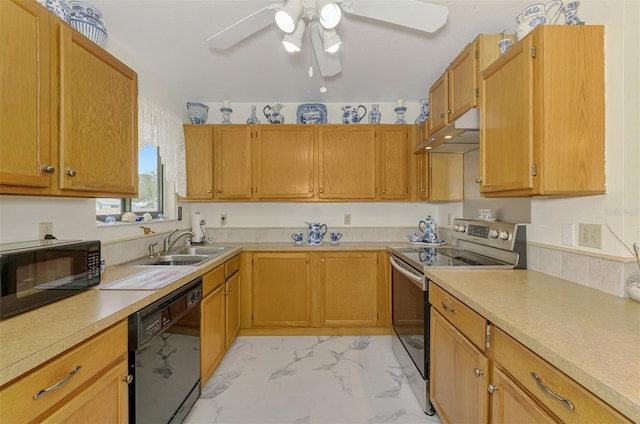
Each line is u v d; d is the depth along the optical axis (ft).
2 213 4.03
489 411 3.52
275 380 6.61
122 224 6.57
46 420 2.50
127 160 4.94
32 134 3.30
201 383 5.89
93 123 4.17
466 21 5.61
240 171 9.24
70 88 3.75
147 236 7.41
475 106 5.45
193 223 9.82
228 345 7.57
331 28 4.15
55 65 3.58
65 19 4.11
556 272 4.83
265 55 6.91
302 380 6.61
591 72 3.96
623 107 3.79
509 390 3.12
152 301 4.01
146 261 6.91
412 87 8.79
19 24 3.13
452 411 4.48
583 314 3.22
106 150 4.45
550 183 3.94
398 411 5.61
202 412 5.57
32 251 3.33
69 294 3.84
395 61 7.16
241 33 4.72
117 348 3.42
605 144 3.97
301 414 5.54
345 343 8.40
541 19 4.43
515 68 4.35
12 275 3.11
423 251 7.63
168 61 7.18
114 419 3.37
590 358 2.30
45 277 3.50
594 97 3.97
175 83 8.45
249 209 10.41
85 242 4.11
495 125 4.84
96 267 4.31
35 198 4.50
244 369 7.06
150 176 8.49
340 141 9.30
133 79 5.09
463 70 5.82
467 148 7.98
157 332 4.15
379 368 7.11
